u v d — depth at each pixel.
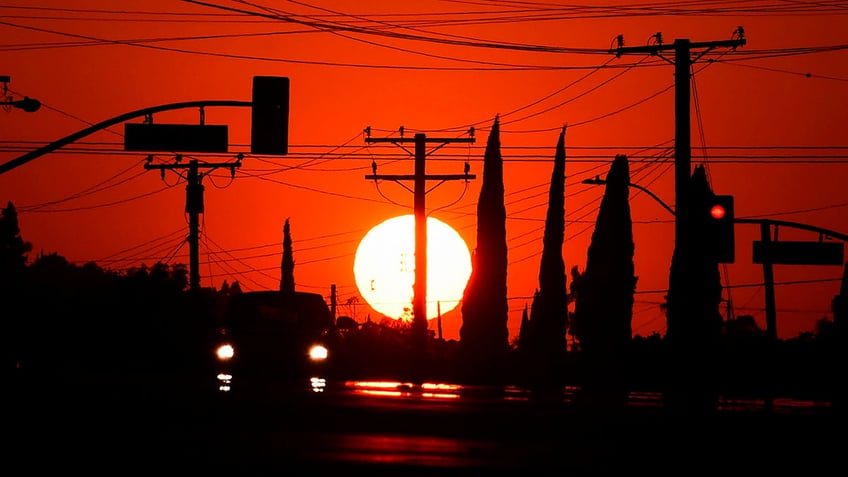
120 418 61.97
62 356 142.62
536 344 188.25
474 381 169.25
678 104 129.25
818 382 149.50
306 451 49.47
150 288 155.50
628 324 177.75
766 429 61.78
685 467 47.41
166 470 44.00
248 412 65.88
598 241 181.62
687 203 127.19
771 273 168.88
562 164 191.25
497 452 50.31
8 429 56.75
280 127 97.94
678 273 135.00
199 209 174.62
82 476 42.69
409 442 53.25
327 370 92.69
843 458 50.50
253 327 94.62
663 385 144.50
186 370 105.69
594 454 50.41
